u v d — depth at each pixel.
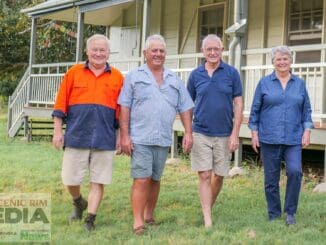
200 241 5.12
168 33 15.85
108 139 5.63
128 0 13.90
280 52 5.75
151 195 5.83
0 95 32.47
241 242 5.10
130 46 17.56
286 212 5.81
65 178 5.73
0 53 27.73
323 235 5.40
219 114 5.78
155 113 5.48
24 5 28.20
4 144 15.20
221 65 5.84
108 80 5.66
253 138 5.91
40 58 27.09
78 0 15.24
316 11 11.62
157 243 5.07
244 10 10.19
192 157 5.88
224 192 7.78
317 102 10.65
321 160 11.05
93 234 5.45
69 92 5.70
